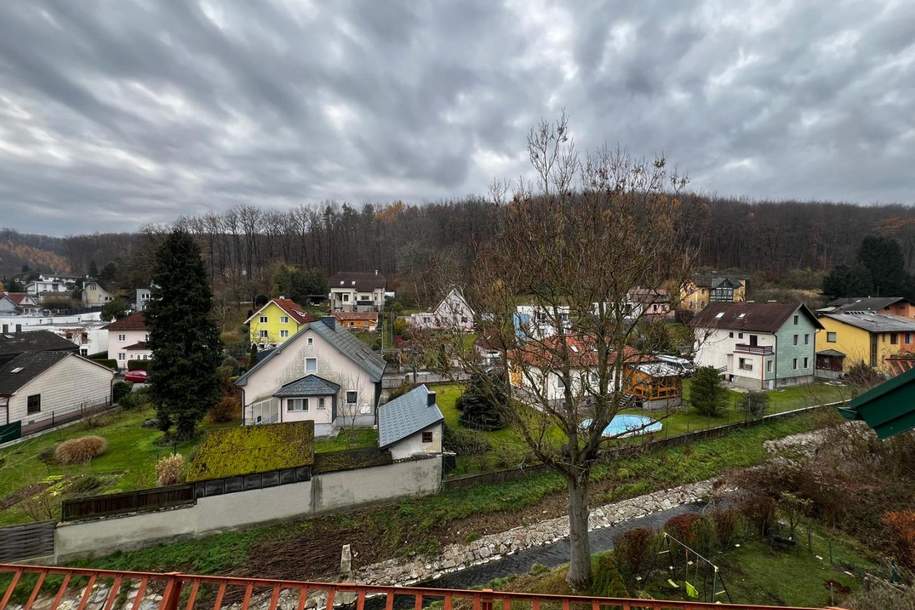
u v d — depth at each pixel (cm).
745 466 1934
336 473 1527
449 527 1483
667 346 1138
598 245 914
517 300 1268
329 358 2284
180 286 2031
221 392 2223
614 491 1716
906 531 1070
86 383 2602
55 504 1445
